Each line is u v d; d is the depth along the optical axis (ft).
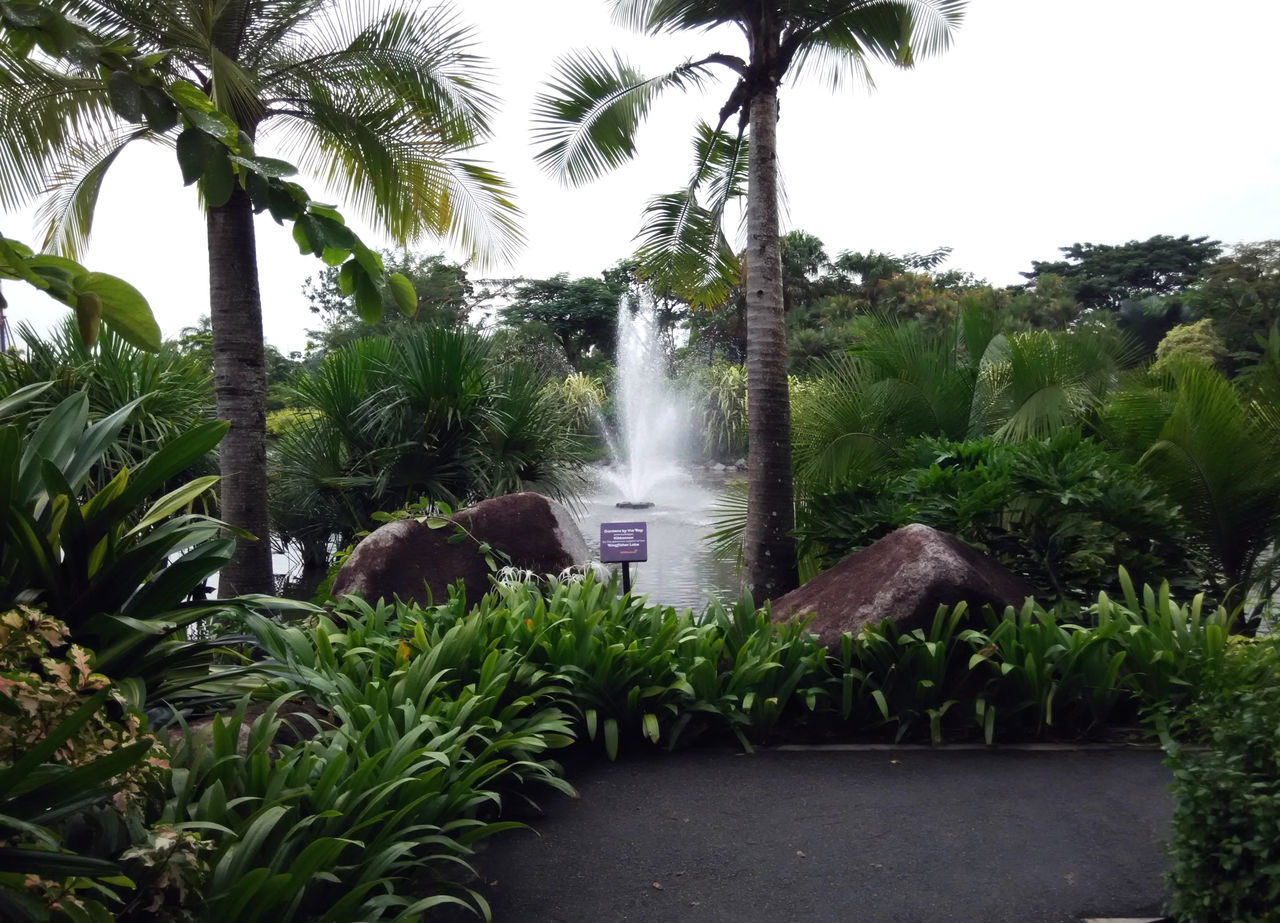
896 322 28.68
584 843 12.19
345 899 8.41
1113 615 17.44
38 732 6.95
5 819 6.00
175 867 7.23
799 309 138.62
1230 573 22.02
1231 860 8.04
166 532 11.32
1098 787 13.88
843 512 22.67
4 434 10.04
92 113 22.25
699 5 24.89
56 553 10.62
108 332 30.12
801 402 27.99
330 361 35.29
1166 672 15.84
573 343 152.15
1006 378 27.68
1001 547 20.10
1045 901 10.61
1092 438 24.07
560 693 15.46
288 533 35.70
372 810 9.79
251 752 10.00
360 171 25.67
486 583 21.42
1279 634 9.51
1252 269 114.62
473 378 33.55
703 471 80.59
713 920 10.32
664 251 31.07
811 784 14.15
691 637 16.56
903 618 16.58
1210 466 21.11
